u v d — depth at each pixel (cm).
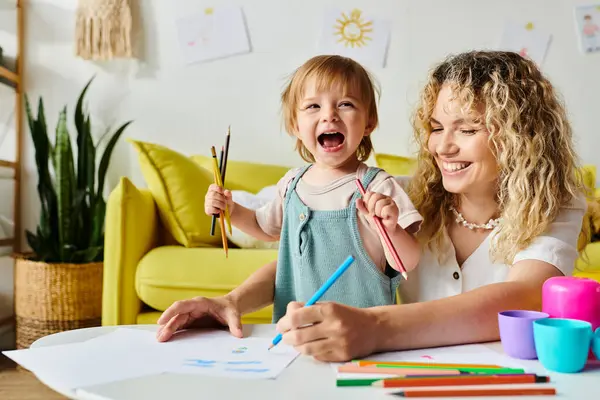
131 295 179
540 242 84
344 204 100
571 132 98
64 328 210
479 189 95
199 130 261
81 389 50
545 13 258
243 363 59
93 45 255
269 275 100
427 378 50
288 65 260
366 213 81
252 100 260
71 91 260
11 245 252
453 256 98
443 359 60
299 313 61
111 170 259
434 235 100
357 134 104
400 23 259
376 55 258
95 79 260
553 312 66
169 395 48
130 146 259
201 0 260
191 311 78
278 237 114
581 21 258
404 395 48
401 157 234
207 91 261
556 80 259
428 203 103
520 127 88
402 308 66
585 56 258
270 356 62
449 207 101
